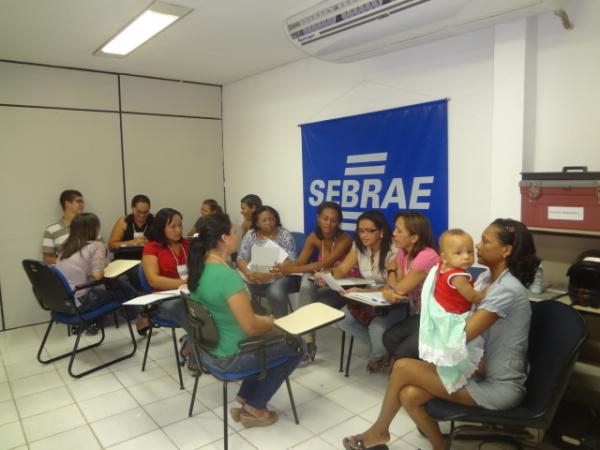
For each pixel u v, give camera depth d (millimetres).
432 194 3104
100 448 2182
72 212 4039
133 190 4609
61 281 2781
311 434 2250
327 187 3896
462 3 2168
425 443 2141
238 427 2330
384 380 2809
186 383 2852
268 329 2059
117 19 2910
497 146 2658
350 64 3613
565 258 2432
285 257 3211
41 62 3957
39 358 3184
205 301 1996
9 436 2299
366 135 3502
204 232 2004
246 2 2658
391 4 2350
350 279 2924
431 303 1790
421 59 3102
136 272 3719
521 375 1686
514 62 2537
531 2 2105
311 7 2730
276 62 4145
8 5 2637
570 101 2447
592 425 2004
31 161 4016
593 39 2338
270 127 4516
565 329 1604
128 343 3568
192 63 4098
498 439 2127
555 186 2166
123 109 4488
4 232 3928
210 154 5148
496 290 1685
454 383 1688
